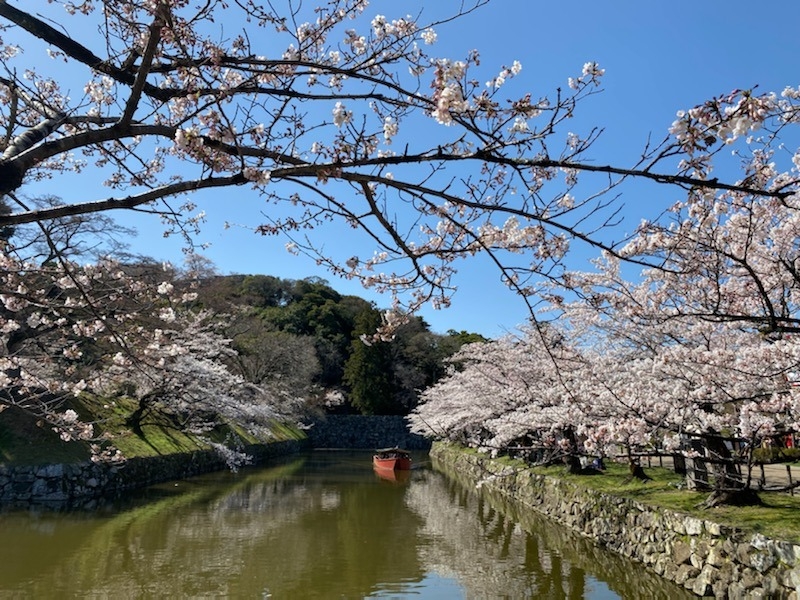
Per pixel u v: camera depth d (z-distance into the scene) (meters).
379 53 3.16
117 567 8.54
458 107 2.44
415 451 40.53
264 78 4.06
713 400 6.75
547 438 9.97
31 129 3.11
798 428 5.98
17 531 10.25
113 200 2.71
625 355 10.55
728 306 6.88
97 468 13.55
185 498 14.46
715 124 2.23
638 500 9.34
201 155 2.61
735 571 6.64
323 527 11.98
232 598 7.42
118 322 7.05
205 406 17.25
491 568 9.05
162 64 3.35
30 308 7.71
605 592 7.84
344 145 2.88
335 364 45.19
